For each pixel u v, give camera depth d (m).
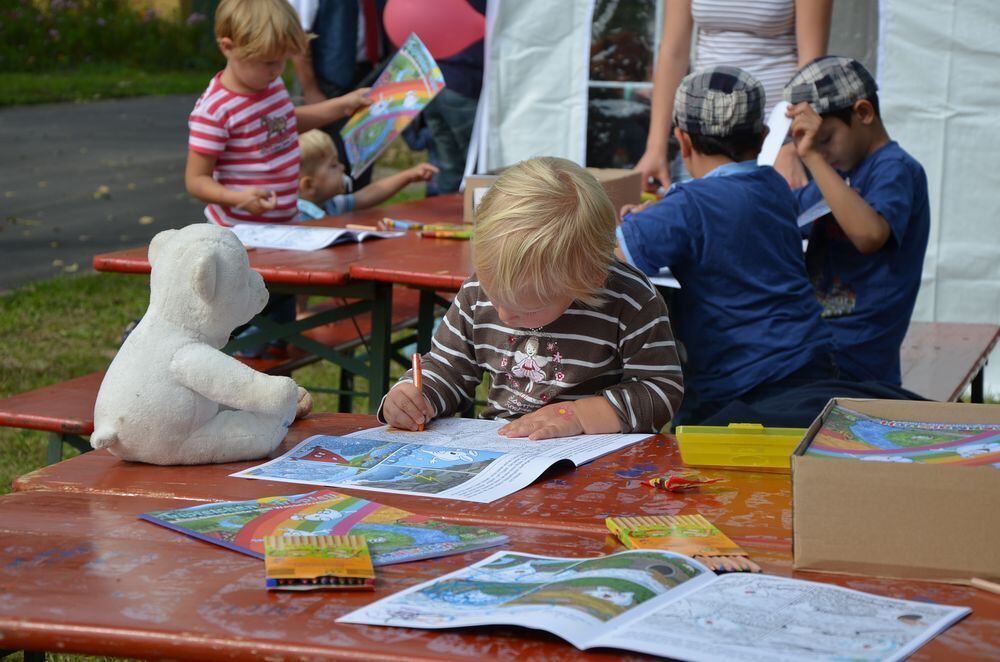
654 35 5.83
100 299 7.68
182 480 1.89
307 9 5.99
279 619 1.30
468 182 4.26
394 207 4.88
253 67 4.34
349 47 6.06
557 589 1.34
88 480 1.89
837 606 1.32
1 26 23.62
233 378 1.96
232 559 1.50
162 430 1.93
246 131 4.41
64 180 12.94
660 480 1.86
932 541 1.43
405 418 2.24
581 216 1.99
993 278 5.43
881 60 5.40
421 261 3.41
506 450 2.07
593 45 5.92
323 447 2.09
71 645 1.28
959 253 5.45
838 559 1.46
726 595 1.35
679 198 3.13
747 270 3.11
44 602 1.34
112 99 20.66
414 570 1.47
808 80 3.61
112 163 14.18
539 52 5.98
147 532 1.61
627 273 2.34
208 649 1.25
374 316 3.40
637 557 1.45
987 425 1.82
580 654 1.22
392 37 6.05
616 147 5.99
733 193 3.13
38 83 21.58
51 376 5.79
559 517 1.71
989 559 1.42
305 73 6.14
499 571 1.44
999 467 1.50
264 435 2.01
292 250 3.62
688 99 3.27
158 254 2.02
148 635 1.26
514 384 2.39
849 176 3.76
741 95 3.20
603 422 2.22
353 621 1.29
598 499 1.80
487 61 6.01
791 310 3.14
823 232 3.77
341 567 1.42
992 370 5.72
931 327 4.64
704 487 1.87
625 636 1.22
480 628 1.28
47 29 24.20
